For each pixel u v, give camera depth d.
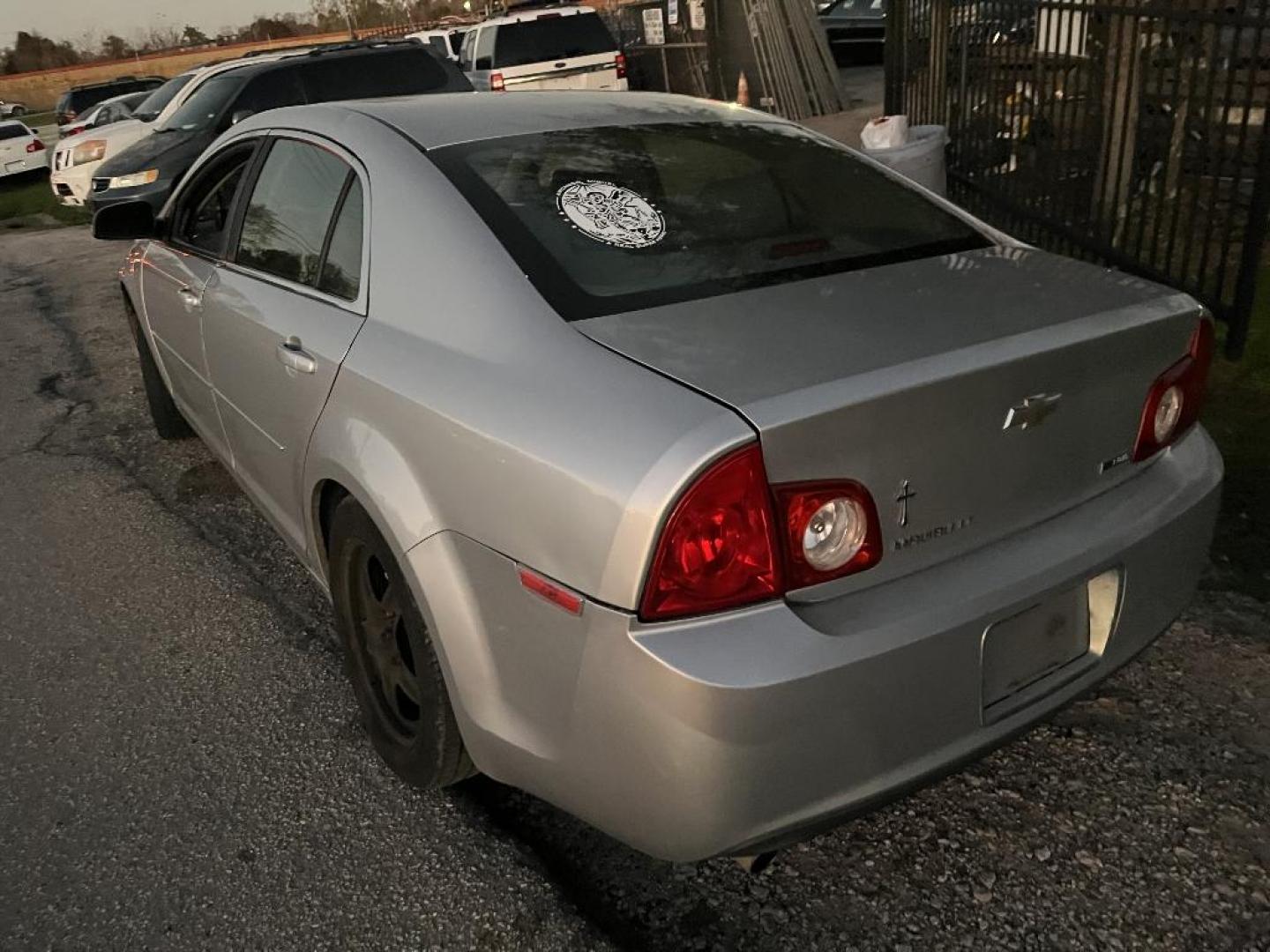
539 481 1.90
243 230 3.41
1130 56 5.24
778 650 1.73
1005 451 1.99
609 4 17.73
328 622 3.55
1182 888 2.21
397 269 2.49
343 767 2.81
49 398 6.38
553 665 1.93
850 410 1.76
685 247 2.39
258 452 3.28
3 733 3.07
